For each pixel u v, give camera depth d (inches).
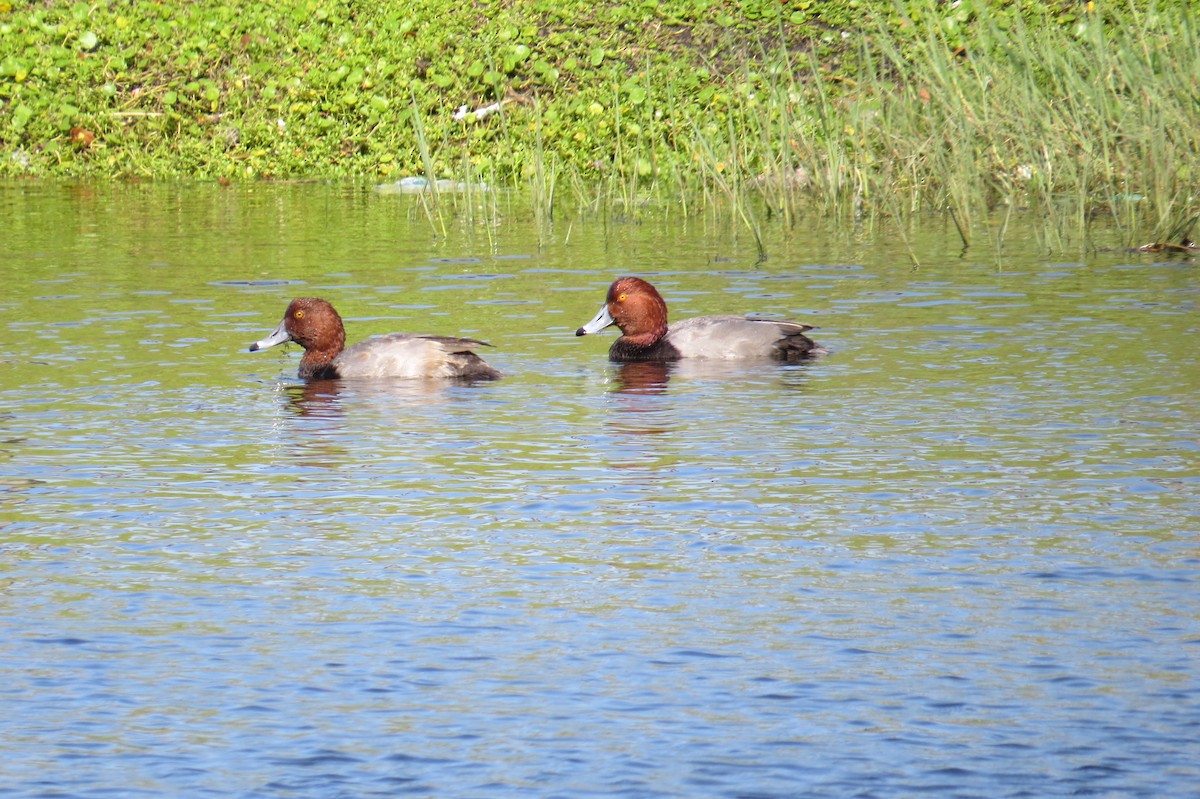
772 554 663.1
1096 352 1039.0
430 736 504.1
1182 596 605.3
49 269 1422.2
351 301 1269.7
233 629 589.3
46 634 586.2
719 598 613.3
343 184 2064.5
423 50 2263.8
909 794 466.3
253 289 1321.4
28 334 1139.3
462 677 545.6
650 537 688.4
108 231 1664.6
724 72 2197.3
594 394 960.9
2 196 1958.7
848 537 683.4
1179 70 1617.9
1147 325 1119.6
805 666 549.3
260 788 475.5
